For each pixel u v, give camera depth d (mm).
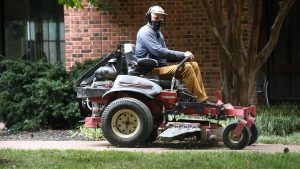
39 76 29672
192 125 21297
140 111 21438
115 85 21891
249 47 27828
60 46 38906
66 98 28750
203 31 34844
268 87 39000
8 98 29203
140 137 21453
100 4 34406
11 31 39188
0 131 28641
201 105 21562
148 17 22516
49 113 28750
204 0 26734
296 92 38969
